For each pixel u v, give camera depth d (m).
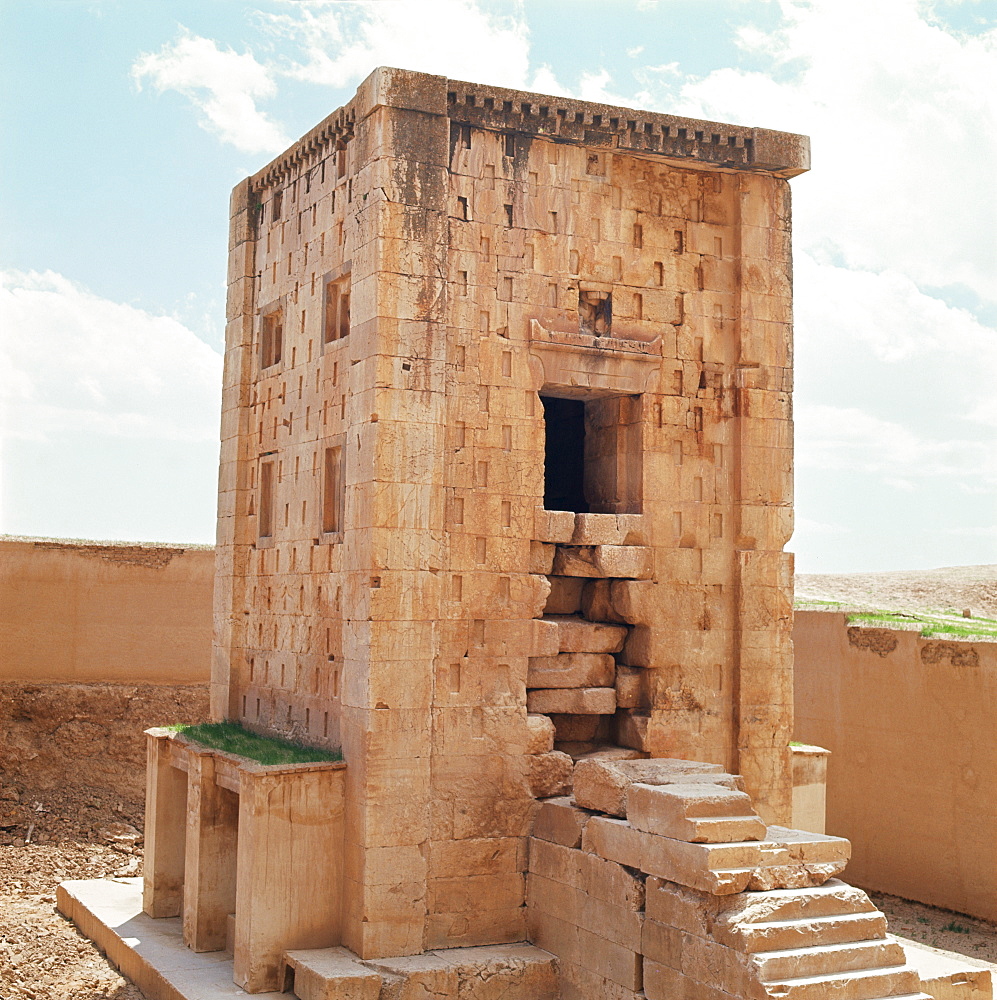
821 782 20.59
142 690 28.38
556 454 22.94
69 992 17.11
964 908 21.19
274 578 20.05
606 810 15.76
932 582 50.94
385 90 16.75
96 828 25.92
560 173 18.09
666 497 18.44
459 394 17.16
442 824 16.58
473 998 15.62
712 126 18.73
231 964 17.08
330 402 18.33
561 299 17.94
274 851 15.93
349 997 14.94
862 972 13.01
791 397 19.27
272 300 20.92
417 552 16.50
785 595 18.94
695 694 18.38
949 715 21.73
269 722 19.84
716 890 13.34
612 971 15.09
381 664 16.17
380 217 16.58
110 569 28.48
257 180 21.69
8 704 27.14
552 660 17.80
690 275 18.92
